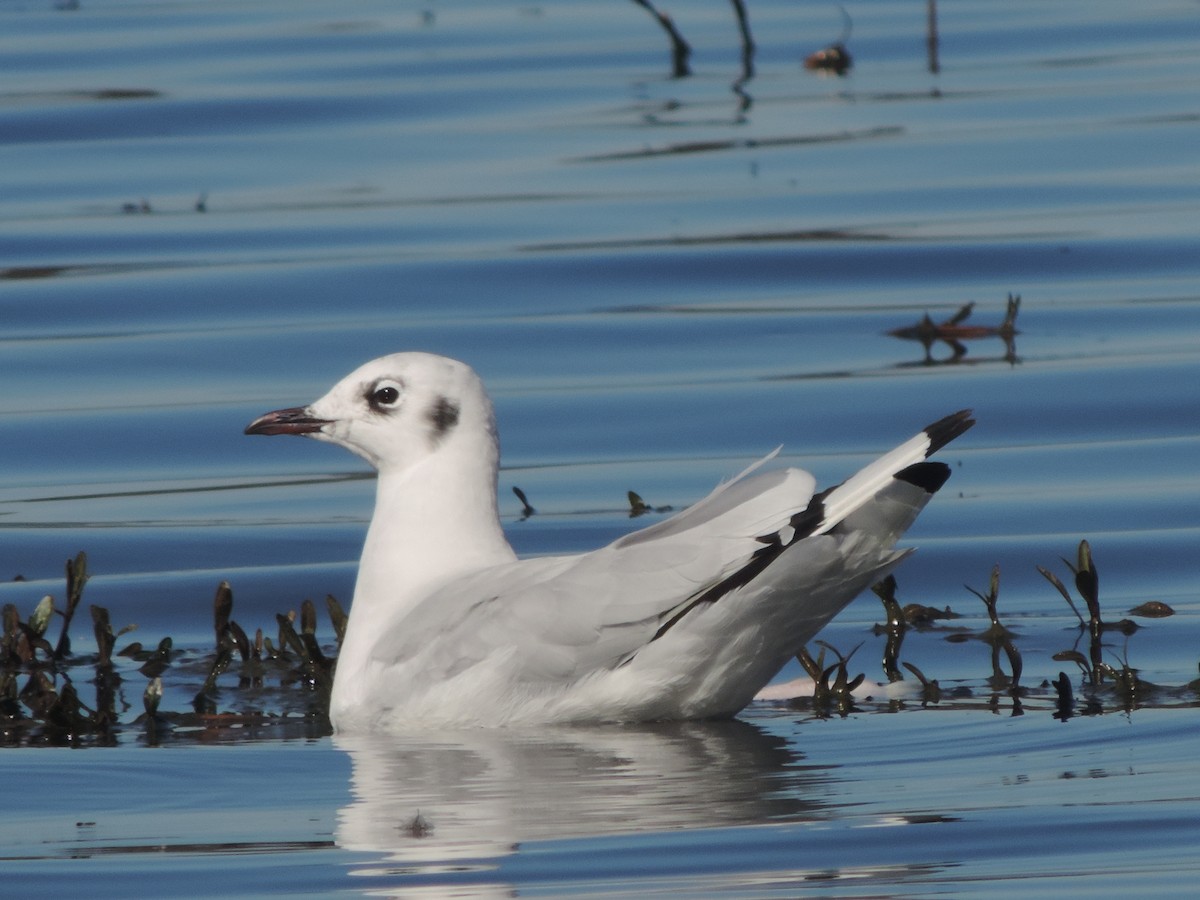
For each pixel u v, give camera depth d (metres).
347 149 25.69
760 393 17.59
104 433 17.17
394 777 9.38
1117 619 12.35
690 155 25.09
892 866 7.80
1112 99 26.94
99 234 22.55
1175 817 8.26
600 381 18.12
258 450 17.00
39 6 34.88
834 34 32.69
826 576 9.69
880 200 23.17
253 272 21.22
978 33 32.16
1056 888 7.51
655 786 9.04
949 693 10.82
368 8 34.72
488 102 28.00
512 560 11.13
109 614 13.20
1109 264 20.95
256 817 8.80
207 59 30.27
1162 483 15.25
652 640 9.84
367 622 11.02
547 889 7.68
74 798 9.23
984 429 16.69
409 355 11.28
